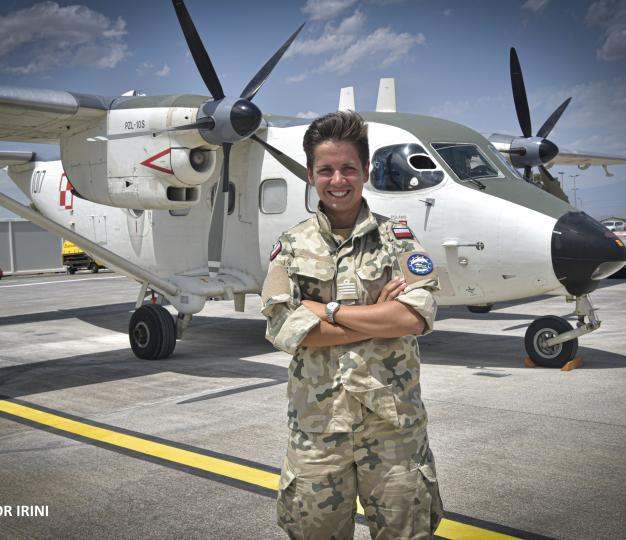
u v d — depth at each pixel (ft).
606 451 15.48
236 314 47.19
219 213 28.50
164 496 13.42
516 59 35.88
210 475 14.53
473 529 11.50
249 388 23.07
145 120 27.99
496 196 25.35
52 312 50.88
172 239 34.42
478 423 17.95
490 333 34.71
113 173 29.17
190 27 26.96
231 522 12.13
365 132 7.47
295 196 29.91
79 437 17.67
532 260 24.09
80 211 39.29
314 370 7.39
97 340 36.45
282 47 29.53
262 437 17.22
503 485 13.52
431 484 7.40
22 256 109.91
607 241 23.40
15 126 30.40
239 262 32.27
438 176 26.18
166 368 27.35
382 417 7.16
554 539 11.10
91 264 103.45
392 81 39.65
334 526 7.47
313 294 7.48
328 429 7.27
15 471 15.11
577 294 24.12
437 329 36.40
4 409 21.02
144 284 30.35
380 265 7.43
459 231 25.39
